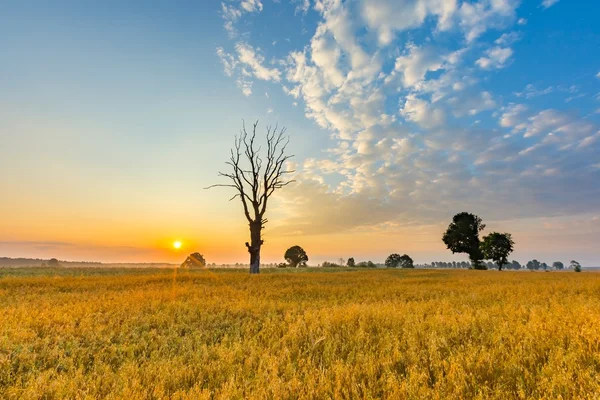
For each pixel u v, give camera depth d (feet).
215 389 11.75
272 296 41.16
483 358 14.30
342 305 31.71
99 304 30.78
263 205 126.41
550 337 18.28
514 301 34.40
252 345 17.97
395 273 123.95
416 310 26.94
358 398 11.16
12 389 11.76
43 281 57.88
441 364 14.29
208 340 19.86
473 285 57.72
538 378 12.78
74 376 13.64
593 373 13.00
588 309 25.57
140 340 18.93
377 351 16.66
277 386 11.55
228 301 33.78
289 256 317.01
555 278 87.86
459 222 262.47
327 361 15.28
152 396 11.59
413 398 11.05
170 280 65.21
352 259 348.18
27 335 19.21
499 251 256.52
